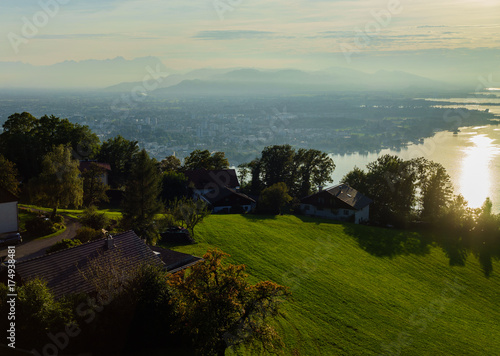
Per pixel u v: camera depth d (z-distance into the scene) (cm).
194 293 2206
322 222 7238
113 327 2177
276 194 7575
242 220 6575
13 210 4397
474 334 3800
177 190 7944
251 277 4075
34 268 2522
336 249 5741
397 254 6053
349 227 7094
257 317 2231
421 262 5884
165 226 4831
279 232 6069
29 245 4091
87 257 2730
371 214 8531
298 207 8600
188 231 5094
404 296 4456
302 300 3722
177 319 2220
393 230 7381
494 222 7231
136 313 2241
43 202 5141
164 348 2292
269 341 2231
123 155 9625
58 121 8388
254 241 5359
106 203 7606
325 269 4747
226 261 4434
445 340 3522
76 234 4266
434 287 5038
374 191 8612
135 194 4819
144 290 2284
